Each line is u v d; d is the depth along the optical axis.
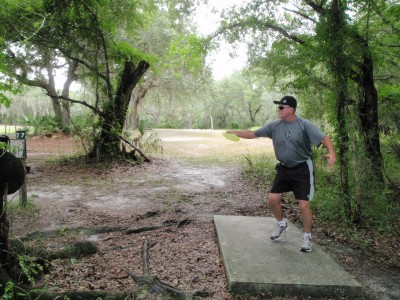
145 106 51.81
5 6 8.64
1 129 28.16
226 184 8.45
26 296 2.85
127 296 3.02
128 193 7.36
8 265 3.14
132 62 11.73
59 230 4.80
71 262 3.78
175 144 17.17
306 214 3.97
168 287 3.18
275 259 3.77
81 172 9.64
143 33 24.67
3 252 3.13
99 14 10.55
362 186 5.93
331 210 5.73
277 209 4.25
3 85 2.66
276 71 8.36
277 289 3.23
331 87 6.38
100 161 11.02
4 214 3.13
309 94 8.48
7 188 3.10
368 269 3.96
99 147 11.27
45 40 10.24
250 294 3.23
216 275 3.58
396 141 7.77
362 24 6.64
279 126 4.04
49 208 6.03
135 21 12.05
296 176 4.00
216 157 12.89
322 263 3.70
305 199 3.96
